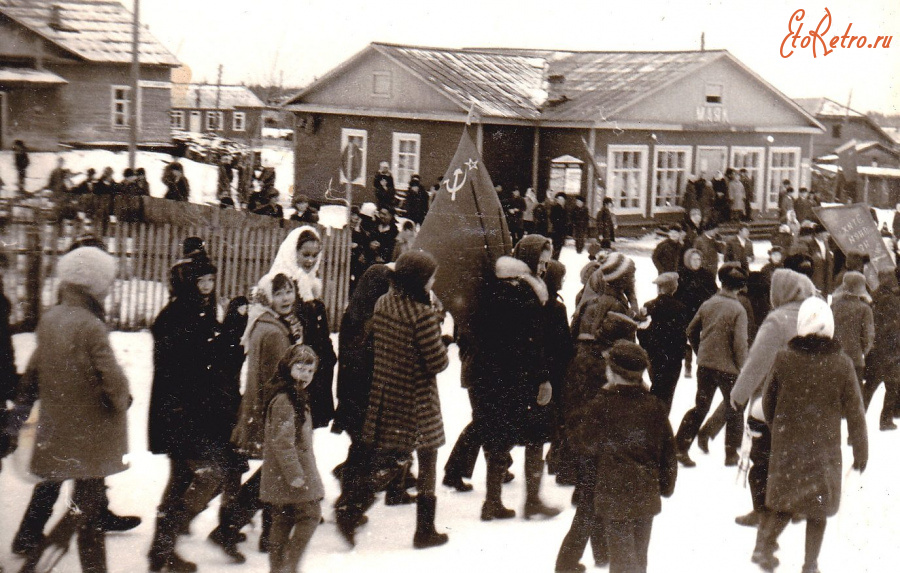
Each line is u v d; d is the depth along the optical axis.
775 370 4.93
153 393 4.66
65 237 8.77
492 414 5.45
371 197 23.00
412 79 22.45
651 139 22.91
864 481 6.54
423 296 5.04
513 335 5.41
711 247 14.56
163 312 4.67
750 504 6.04
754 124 24.88
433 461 5.05
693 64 23.11
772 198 25.59
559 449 6.01
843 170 32.06
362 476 5.06
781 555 5.19
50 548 4.38
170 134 16.25
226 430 4.71
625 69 23.84
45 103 12.34
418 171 22.58
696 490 6.29
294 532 4.52
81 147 13.58
